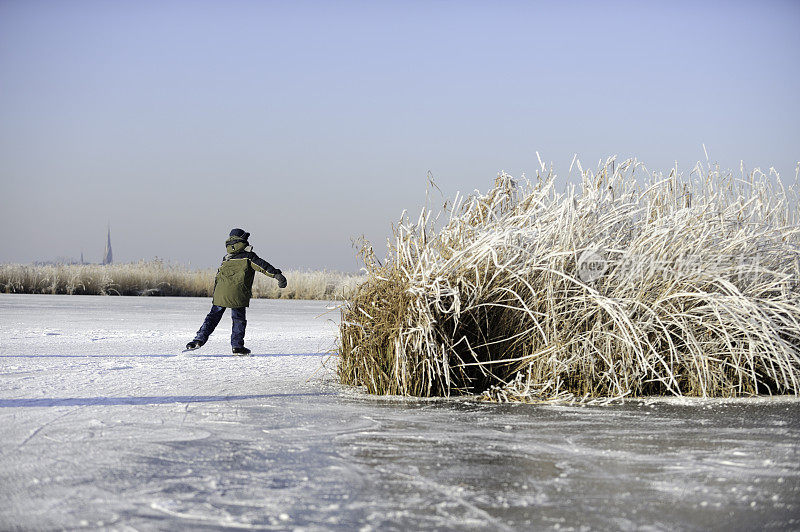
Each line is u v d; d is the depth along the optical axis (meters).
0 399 6.39
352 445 4.78
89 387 7.10
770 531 3.17
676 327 7.30
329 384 7.55
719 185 8.34
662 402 6.72
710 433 5.27
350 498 3.61
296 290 34.78
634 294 7.33
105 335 13.01
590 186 8.00
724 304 7.16
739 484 3.90
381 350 7.20
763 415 6.04
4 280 33.88
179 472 4.07
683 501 3.59
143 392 6.87
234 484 3.84
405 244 7.55
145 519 3.29
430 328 6.93
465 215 7.81
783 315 7.59
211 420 5.57
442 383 7.03
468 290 7.21
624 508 3.48
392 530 3.17
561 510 3.45
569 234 7.49
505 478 4.00
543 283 7.40
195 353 10.45
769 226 8.13
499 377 7.23
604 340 7.11
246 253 10.66
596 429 5.39
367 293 7.60
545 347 7.05
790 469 4.21
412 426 5.45
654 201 8.02
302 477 3.98
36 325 14.88
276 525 3.22
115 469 4.12
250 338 13.12
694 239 7.64
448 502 3.56
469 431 5.28
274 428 5.29
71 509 3.42
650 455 4.55
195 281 36.12
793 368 7.22
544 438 5.05
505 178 8.18
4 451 4.53
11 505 3.47
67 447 4.64
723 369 7.26
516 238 7.67
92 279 34.53
